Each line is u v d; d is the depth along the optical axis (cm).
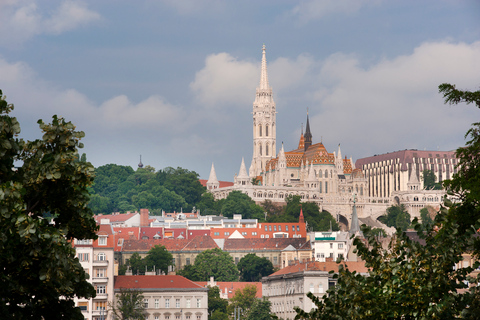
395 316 6944
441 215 7288
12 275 7100
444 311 6700
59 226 8075
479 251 7644
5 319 6675
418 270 6944
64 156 7719
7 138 7319
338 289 7600
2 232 6694
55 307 7625
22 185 7119
